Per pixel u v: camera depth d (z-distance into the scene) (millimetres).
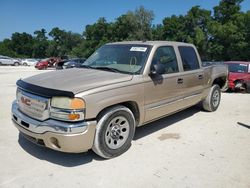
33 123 3986
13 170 3953
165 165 4184
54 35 108312
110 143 4320
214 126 6113
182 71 5758
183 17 59750
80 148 3879
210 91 7176
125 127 4523
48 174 3873
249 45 46344
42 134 3898
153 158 4414
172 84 5391
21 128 4234
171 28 60438
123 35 72250
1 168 3998
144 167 4113
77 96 3771
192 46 6453
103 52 5586
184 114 7105
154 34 67250
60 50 107750
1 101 8625
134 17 69000
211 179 3801
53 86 4027
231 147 4906
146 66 4824
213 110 7418
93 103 3895
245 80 11281
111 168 4070
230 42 47750
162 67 4879
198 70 6383
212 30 49500
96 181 3717
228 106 8203
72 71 4918
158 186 3621
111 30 73688
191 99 6184
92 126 3916
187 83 5910
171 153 4613
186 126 6078
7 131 5531
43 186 3580
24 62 48406
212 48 50031
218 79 7664
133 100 4523
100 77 4422
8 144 4848
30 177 3783
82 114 3811
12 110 4551
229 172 3996
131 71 4781
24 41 113312
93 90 3932
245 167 4152
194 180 3773
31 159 4293
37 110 4004
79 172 3939
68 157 4387
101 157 4383
